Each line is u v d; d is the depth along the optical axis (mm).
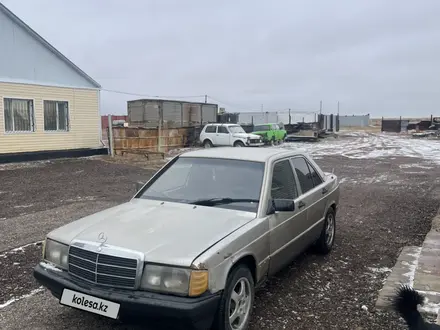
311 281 4570
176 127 28375
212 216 3629
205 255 2936
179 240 3125
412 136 44312
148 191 4379
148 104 31359
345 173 15125
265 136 30531
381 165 17828
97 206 8602
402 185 12180
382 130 61719
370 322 3633
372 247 5918
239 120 40625
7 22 16359
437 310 3621
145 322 2920
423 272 4617
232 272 3211
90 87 19812
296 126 42812
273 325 3545
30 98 17391
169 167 4621
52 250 3398
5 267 4891
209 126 27219
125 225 3432
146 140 21641
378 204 9234
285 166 4559
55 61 18266
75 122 19297
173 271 2875
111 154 20047
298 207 4406
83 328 3447
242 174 4172
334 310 3865
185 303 2799
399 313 2961
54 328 3443
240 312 3340
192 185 4230
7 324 3508
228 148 4988
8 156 16484
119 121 42656
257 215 3701
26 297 4062
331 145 31859
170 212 3744
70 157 18891
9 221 7207
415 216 8039
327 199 5359
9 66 16578
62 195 9977
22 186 11320
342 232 6730
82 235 3295
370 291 4320
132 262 2941
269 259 3773
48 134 18188
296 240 4391
